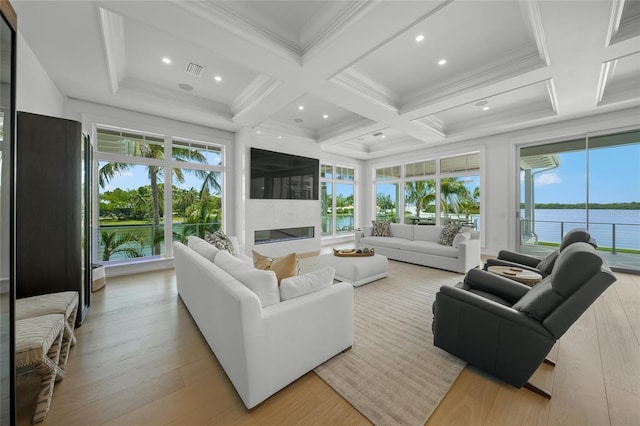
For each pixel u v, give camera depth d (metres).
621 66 3.11
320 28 2.41
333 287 1.86
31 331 1.36
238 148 5.07
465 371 1.69
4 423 1.03
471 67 3.18
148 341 2.06
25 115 2.09
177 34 2.24
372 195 8.09
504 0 2.16
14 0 1.86
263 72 2.87
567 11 2.01
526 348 1.44
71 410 1.36
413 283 3.55
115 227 4.03
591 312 2.60
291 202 5.69
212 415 1.34
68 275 2.23
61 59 2.63
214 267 1.91
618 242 4.09
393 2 1.92
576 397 1.46
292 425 1.28
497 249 5.34
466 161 5.97
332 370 1.69
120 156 4.00
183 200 4.66
